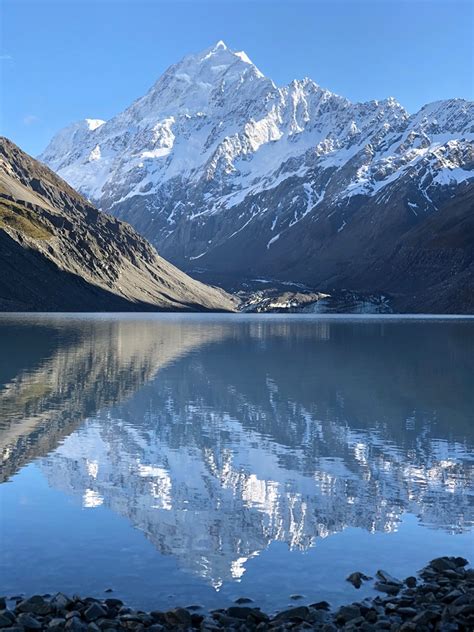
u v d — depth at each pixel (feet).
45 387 147.95
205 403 132.05
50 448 91.71
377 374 184.65
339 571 54.39
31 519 64.80
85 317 609.42
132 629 43.62
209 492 74.33
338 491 75.56
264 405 131.13
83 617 45.55
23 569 53.88
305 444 98.07
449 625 43.52
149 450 92.27
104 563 55.26
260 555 57.36
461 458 91.04
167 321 578.66
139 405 127.85
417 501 72.28
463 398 142.31
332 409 127.75
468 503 71.92
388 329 475.72
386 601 48.55
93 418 113.50
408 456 91.81
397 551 58.75
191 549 58.29
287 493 74.49
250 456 90.43
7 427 104.32
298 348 279.08
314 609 47.24
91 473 80.43
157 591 50.60
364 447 96.78
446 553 58.49
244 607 47.44
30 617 44.52
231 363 210.38
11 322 456.86
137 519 65.41
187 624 44.91
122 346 266.57
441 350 271.49
